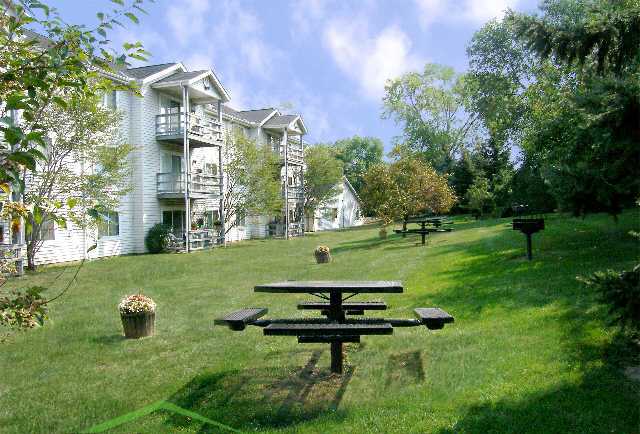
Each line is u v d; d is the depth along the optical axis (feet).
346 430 12.33
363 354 18.83
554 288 25.76
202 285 40.11
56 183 50.75
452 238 66.13
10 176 6.89
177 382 16.72
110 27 8.70
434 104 164.96
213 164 95.30
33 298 8.80
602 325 18.42
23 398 15.90
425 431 11.98
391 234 90.58
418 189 81.41
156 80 77.97
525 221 37.06
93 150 55.57
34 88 7.98
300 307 21.06
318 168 132.98
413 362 17.51
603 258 32.71
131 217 75.31
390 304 27.40
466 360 16.99
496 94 134.51
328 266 48.37
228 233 99.76
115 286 40.88
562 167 32.04
